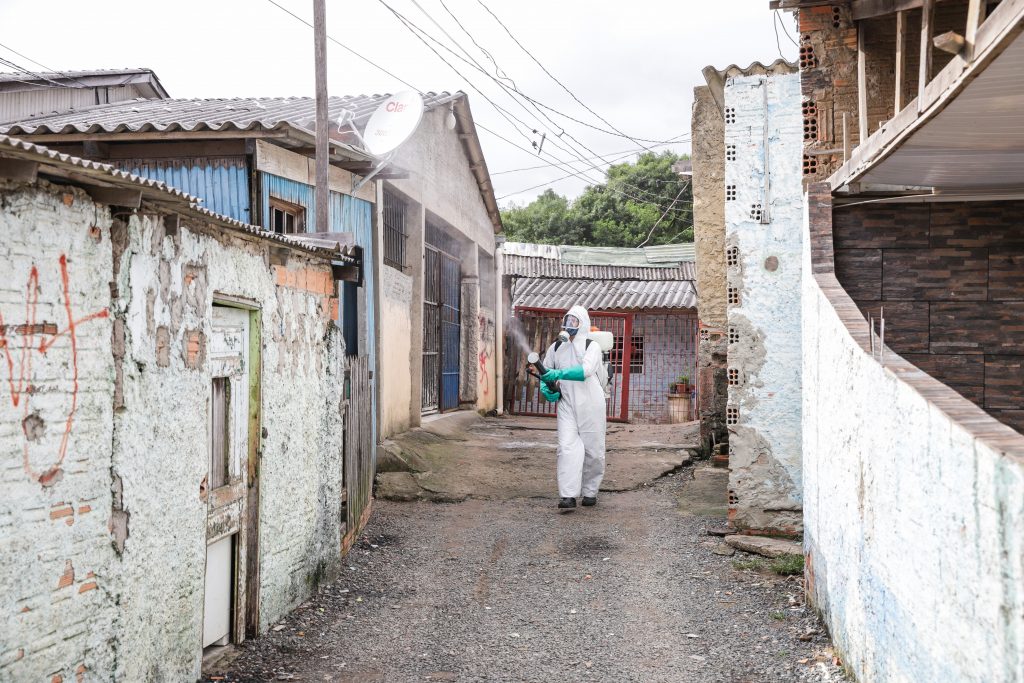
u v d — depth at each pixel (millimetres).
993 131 4898
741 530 8625
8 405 3494
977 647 3020
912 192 6984
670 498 10578
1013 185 6594
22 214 3566
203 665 5332
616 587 7277
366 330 10633
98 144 8219
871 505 4516
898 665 4039
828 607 5797
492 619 6508
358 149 9273
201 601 5105
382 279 11391
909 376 4027
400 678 5340
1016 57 3693
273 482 6176
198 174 8148
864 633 4703
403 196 12672
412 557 8156
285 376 6391
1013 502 2703
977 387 6945
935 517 3480
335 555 7391
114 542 4184
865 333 5031
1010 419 6898
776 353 8555
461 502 10281
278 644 5852
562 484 9898
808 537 6609
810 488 6508
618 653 5797
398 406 12562
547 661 5660
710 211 12492
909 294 7043
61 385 3811
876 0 6520
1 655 3453
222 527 5500
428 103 13141
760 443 8586
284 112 10117
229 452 5617
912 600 3807
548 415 19891
